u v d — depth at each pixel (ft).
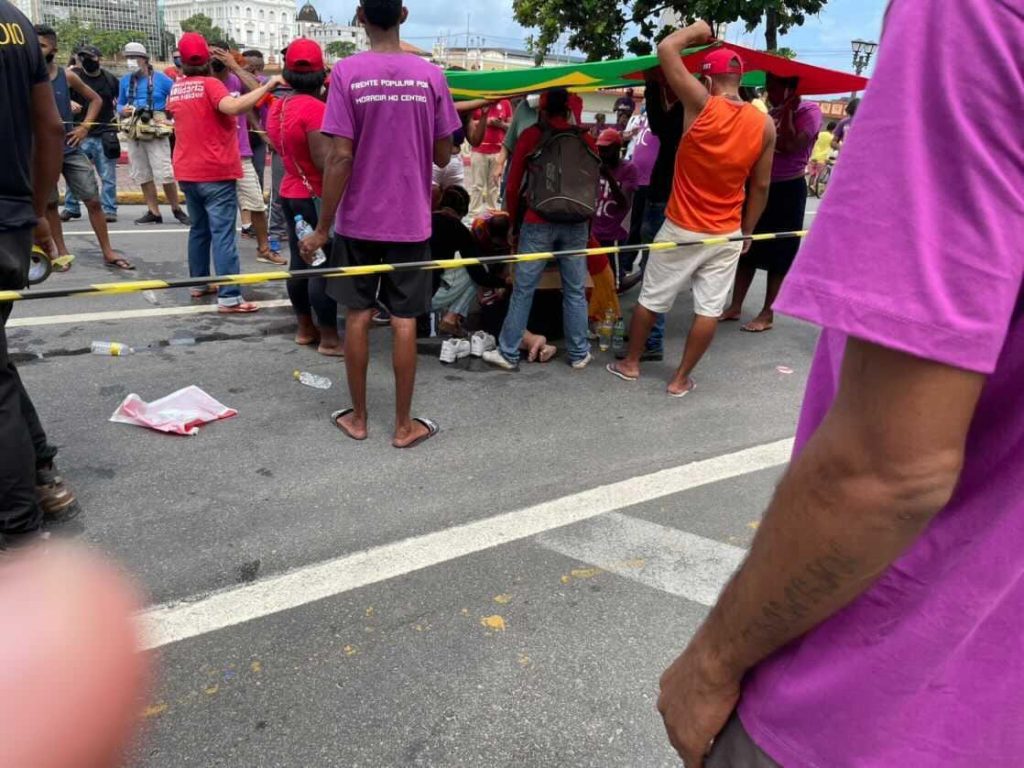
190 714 6.82
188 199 18.22
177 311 18.61
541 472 11.46
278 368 15.25
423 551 9.32
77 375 14.30
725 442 12.80
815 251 2.43
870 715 2.82
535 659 7.63
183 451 11.59
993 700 2.75
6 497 8.36
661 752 6.63
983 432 2.57
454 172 23.98
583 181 14.49
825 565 2.49
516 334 15.70
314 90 14.88
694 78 13.50
